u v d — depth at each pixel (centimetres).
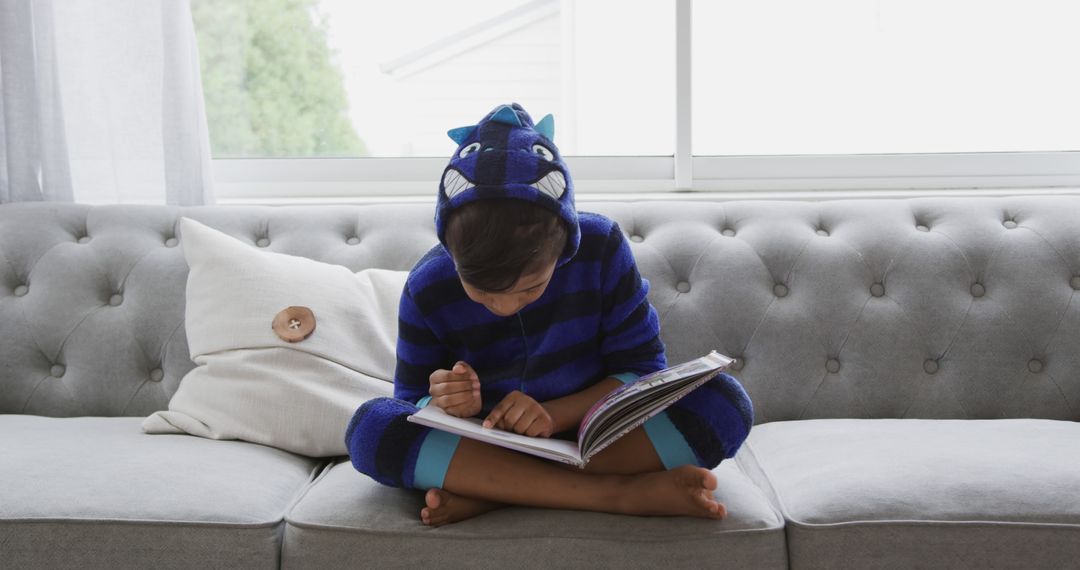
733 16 228
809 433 144
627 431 108
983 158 215
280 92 226
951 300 165
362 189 217
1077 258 166
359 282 162
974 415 161
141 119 197
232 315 151
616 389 117
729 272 168
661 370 124
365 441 118
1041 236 168
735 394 121
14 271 174
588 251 124
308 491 126
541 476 115
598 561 110
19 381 167
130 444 137
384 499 119
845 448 133
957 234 170
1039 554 110
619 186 216
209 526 113
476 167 106
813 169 216
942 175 216
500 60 254
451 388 116
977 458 124
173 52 192
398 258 175
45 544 112
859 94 229
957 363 162
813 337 164
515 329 125
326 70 229
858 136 229
